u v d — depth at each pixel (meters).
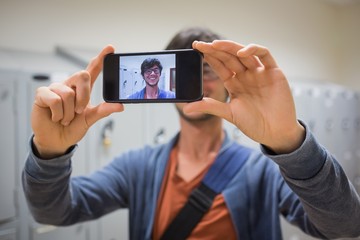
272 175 0.87
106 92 0.67
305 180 0.56
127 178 0.97
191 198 0.88
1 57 1.53
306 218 0.73
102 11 2.12
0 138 1.31
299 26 3.43
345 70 3.79
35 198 0.70
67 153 0.65
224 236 0.86
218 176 0.89
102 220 1.67
